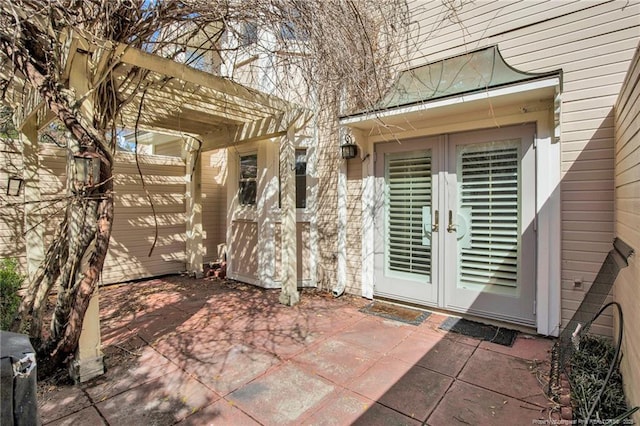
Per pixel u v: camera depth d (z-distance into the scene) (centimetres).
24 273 448
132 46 253
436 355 288
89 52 244
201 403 221
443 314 393
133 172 562
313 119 511
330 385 242
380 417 206
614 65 296
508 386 239
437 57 396
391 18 391
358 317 386
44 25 218
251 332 343
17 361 86
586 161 307
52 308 410
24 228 428
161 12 242
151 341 321
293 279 436
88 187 238
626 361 213
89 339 253
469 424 200
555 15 325
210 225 712
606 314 288
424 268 406
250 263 550
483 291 362
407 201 419
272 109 411
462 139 373
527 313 336
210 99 398
